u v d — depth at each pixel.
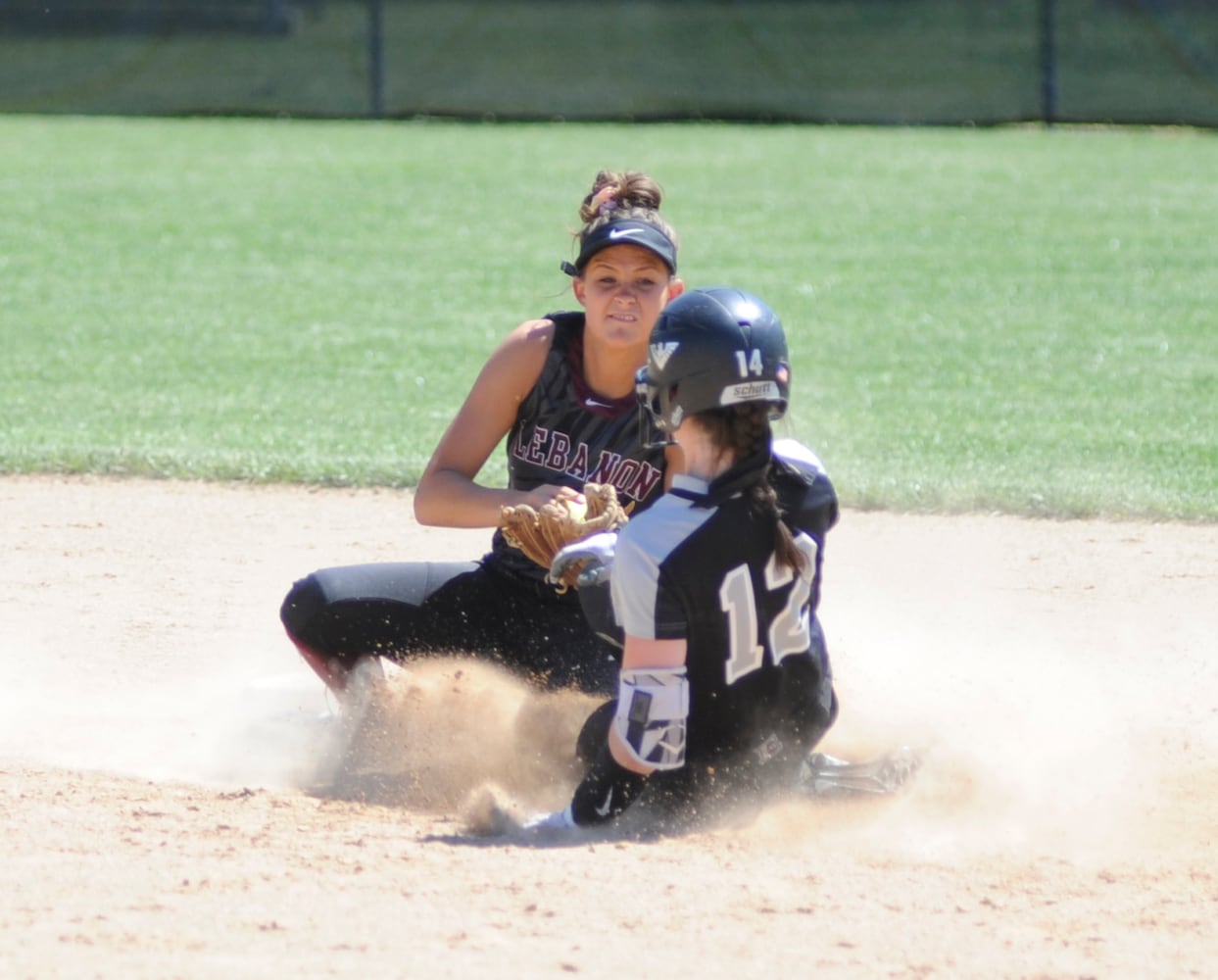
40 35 127.25
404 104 103.00
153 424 32.62
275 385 36.69
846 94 104.19
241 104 102.81
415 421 33.09
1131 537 25.38
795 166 76.00
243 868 12.37
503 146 83.06
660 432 14.02
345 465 28.89
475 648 16.16
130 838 13.15
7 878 12.09
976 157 78.88
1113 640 20.45
